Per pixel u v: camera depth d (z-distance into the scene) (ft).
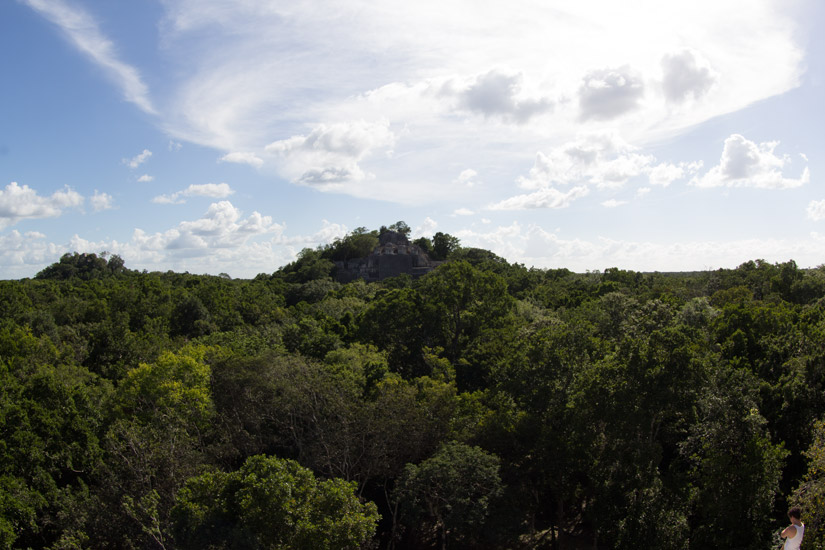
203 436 114.73
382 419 107.04
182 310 262.67
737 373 106.32
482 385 163.43
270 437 114.52
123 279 385.70
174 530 72.69
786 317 150.00
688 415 98.73
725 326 151.33
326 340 174.81
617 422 92.38
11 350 165.27
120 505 87.25
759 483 88.28
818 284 229.04
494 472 96.27
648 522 89.15
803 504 72.69
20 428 106.22
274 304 326.24
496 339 165.99
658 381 90.58
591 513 98.53
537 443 103.24
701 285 307.99
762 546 87.51
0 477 95.20
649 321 122.52
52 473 106.52
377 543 92.63
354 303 279.28
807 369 109.81
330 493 75.77
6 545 83.82
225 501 73.97
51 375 126.31
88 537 84.69
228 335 216.74
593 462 99.55
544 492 118.32
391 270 480.23
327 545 69.72
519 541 112.88
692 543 97.45
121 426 99.40
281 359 123.85
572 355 113.09
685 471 104.88
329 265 504.43
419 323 187.21
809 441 103.50
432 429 111.96
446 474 93.61
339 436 106.63
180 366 125.29
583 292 270.67
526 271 382.63
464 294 190.90
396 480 102.58
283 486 72.23
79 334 221.87
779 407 109.81
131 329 243.60
